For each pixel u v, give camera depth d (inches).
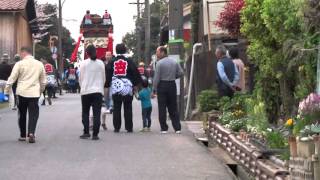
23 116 522.3
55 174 374.9
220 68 542.9
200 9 972.6
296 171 254.7
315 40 317.1
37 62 520.1
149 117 608.1
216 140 481.7
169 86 584.1
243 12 415.5
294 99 381.1
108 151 466.3
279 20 354.0
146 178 364.2
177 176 370.6
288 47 338.3
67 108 960.3
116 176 369.4
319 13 307.0
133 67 590.6
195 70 818.2
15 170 387.9
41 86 524.1
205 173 379.6
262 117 396.2
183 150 471.5
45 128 629.6
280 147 333.1
